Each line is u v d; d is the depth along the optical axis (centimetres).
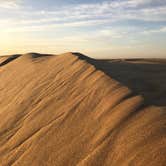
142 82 818
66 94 854
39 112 830
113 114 547
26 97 1070
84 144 505
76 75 1012
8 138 765
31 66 1742
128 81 800
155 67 1307
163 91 682
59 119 677
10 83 1590
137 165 358
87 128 557
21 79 1527
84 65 1095
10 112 991
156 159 348
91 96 710
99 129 525
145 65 1431
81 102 711
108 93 674
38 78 1321
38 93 1053
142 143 401
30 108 928
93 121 572
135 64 1493
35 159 548
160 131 410
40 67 1576
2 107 1164
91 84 811
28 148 615
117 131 477
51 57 1855
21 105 1004
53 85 1050
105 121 541
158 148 368
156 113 478
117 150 425
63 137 575
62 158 498
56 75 1199
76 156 482
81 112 650
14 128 823
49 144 577
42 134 643
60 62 1430
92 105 655
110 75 846
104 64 1309
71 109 698
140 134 427
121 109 547
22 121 848
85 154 473
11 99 1209
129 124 480
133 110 521
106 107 597
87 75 934
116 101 598
